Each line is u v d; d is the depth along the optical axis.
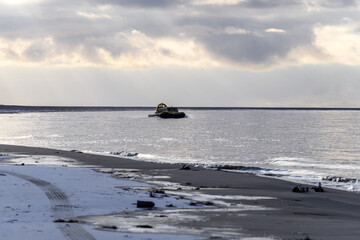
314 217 40.78
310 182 71.38
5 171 60.78
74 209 39.56
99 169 79.00
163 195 49.38
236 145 148.62
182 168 80.56
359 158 113.06
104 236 29.50
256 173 81.56
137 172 75.25
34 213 37.31
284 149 135.88
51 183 51.91
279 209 44.50
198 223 35.56
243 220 37.47
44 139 172.38
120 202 43.50
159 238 29.38
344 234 32.22
